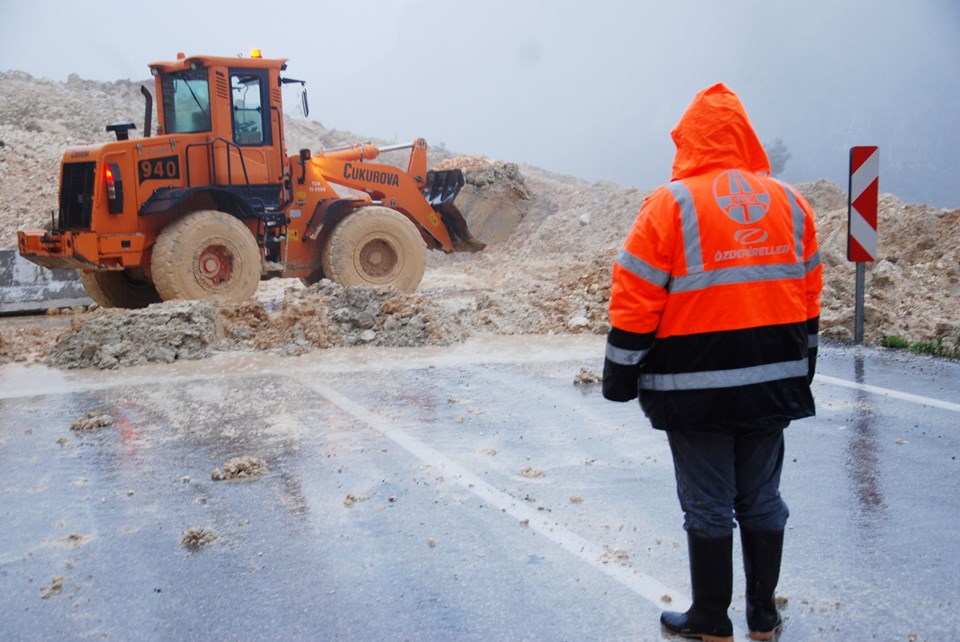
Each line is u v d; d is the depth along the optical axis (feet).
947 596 13.25
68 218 40.24
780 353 11.70
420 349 32.45
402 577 14.21
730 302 11.54
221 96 41.55
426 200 50.19
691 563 12.23
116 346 30.63
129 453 20.65
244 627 12.88
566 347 32.35
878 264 35.45
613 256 46.01
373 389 26.17
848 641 12.12
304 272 45.80
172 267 39.24
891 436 20.68
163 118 42.45
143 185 39.99
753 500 12.26
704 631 12.15
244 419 23.17
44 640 12.69
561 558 14.73
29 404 25.43
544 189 70.44
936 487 17.53
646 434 21.30
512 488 17.88
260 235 43.06
